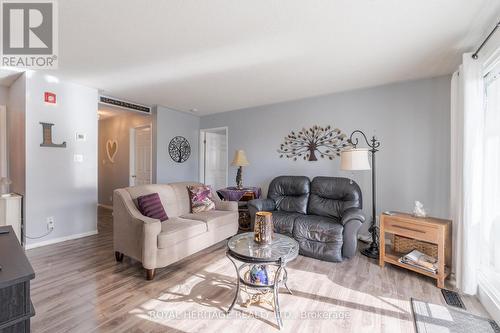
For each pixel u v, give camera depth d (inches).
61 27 78.2
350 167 111.8
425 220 93.5
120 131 215.0
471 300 78.1
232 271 98.0
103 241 132.6
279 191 149.3
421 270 91.0
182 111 200.8
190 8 68.5
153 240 90.0
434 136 120.6
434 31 79.5
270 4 66.7
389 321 67.8
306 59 101.7
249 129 186.7
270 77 122.5
